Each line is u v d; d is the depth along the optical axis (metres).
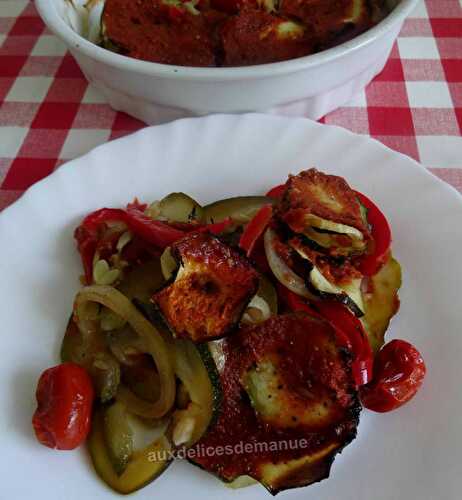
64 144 0.28
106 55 0.23
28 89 0.30
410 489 0.16
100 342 0.18
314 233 0.19
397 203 0.22
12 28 0.34
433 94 0.28
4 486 0.16
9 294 0.20
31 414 0.17
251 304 0.17
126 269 0.19
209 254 0.17
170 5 0.28
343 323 0.18
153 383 0.17
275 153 0.24
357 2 0.28
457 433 0.16
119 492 0.16
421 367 0.17
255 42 0.27
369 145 0.23
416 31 0.32
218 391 0.16
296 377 0.16
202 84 0.23
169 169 0.23
